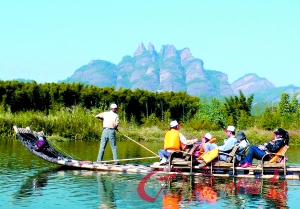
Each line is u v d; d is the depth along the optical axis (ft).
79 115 121.29
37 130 108.37
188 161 51.57
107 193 40.60
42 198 38.32
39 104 164.35
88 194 40.09
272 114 162.09
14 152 71.05
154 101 192.34
